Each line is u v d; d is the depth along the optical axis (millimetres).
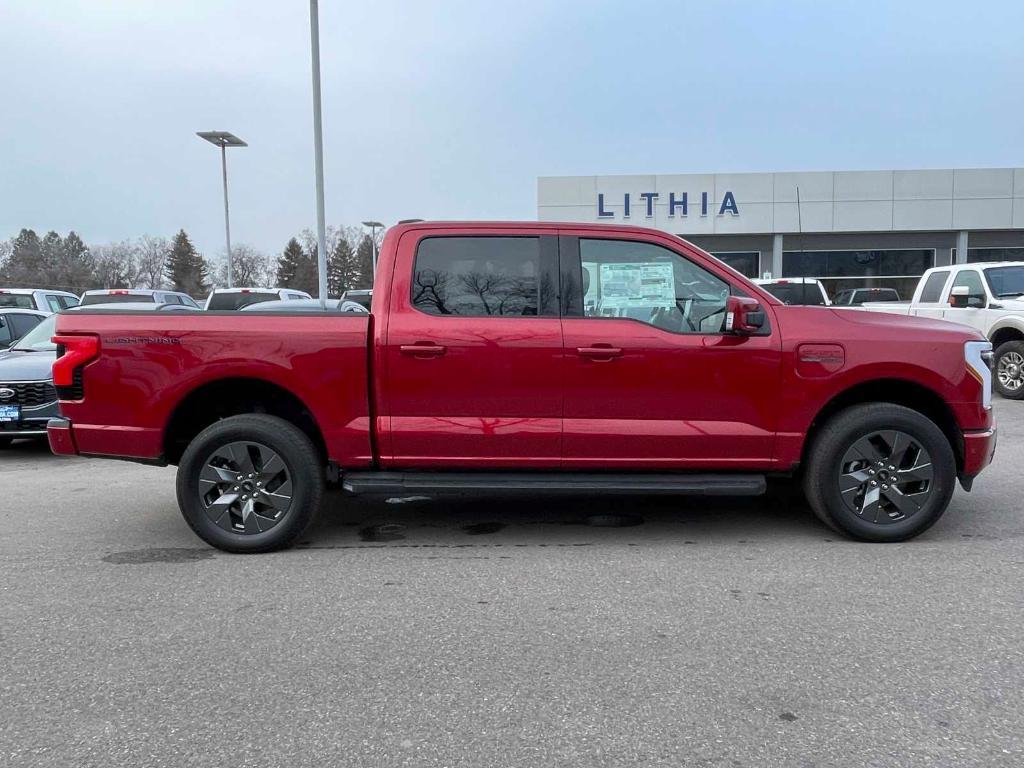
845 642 3547
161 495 6691
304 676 3277
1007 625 3717
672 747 2730
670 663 3361
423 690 3148
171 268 90562
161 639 3656
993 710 2953
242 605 4070
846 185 28078
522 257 4891
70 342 4836
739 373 4773
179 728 2883
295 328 4789
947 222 28172
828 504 4898
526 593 4199
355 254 88875
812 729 2836
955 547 4902
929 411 5199
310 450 4863
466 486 4793
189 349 4773
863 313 5008
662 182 28156
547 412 4797
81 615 3951
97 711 3010
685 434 4793
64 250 81500
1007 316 11133
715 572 4496
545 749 2727
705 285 4910
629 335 4766
